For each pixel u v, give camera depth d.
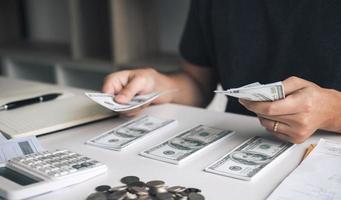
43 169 0.59
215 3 1.16
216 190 0.56
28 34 3.11
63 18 2.88
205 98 1.28
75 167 0.60
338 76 0.98
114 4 2.10
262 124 0.75
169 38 2.36
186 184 0.58
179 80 1.22
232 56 1.14
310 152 0.67
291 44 1.04
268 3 1.07
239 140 0.75
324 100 0.71
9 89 1.13
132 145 0.73
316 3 1.00
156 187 0.54
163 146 0.72
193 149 0.70
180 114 0.92
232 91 0.68
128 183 0.57
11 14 3.03
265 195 0.55
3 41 3.01
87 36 2.39
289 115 0.70
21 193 0.54
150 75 1.00
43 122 0.83
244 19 1.12
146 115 0.91
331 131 0.77
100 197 0.51
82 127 0.85
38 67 2.79
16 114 0.89
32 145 0.72
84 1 2.35
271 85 0.66
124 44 2.18
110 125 0.86
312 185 0.56
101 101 0.85
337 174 0.59
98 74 2.53
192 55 1.27
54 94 1.02
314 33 1.00
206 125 0.84
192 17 1.25
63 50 2.68
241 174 0.60
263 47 1.10
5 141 0.72
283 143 0.73
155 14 2.31
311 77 1.02
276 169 0.62
